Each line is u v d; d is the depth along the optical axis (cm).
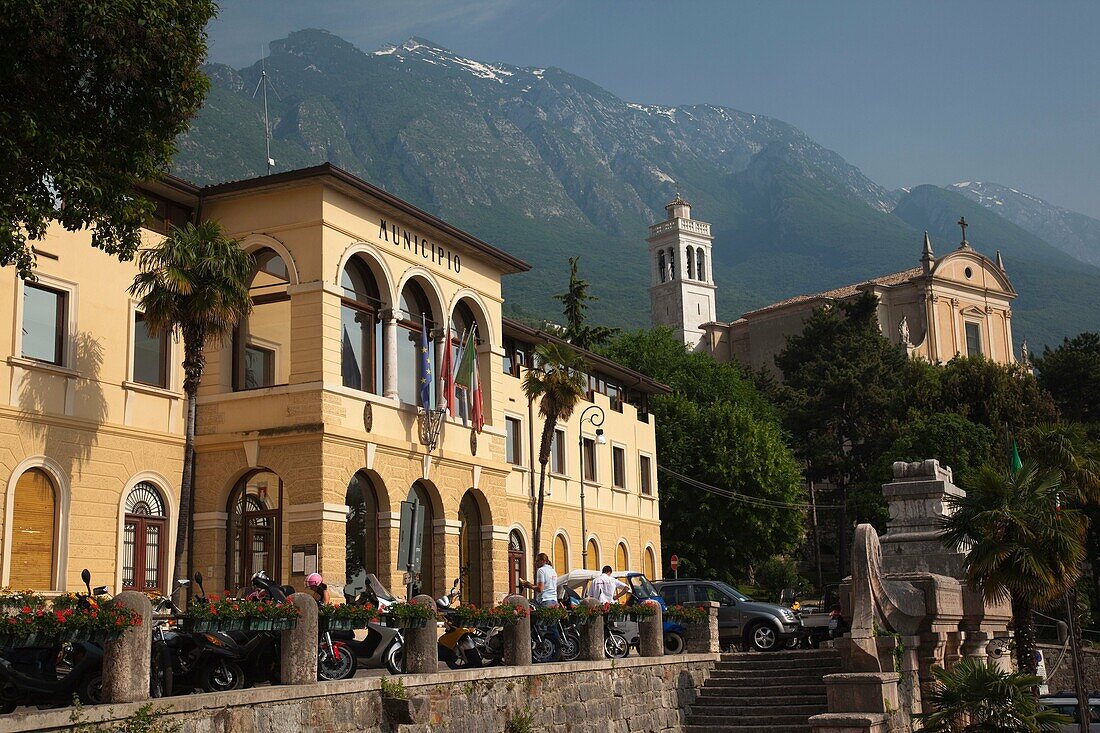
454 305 3388
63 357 2538
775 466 6494
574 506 4600
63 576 2477
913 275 9500
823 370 8262
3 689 1361
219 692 1426
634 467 5253
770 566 7175
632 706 2453
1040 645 4741
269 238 2931
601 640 2453
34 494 2453
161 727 1317
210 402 2923
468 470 3334
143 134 1780
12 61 1579
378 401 3008
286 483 2819
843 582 2736
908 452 7212
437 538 3198
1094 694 2347
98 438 2602
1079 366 7869
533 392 4000
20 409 2417
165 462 2794
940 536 2486
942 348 9344
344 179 2905
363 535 2944
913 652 2316
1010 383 7662
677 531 6512
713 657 2856
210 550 2855
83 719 1230
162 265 2655
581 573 3045
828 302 9138
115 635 1303
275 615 1564
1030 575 2348
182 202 2966
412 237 3228
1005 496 2403
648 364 8094
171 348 2845
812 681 2666
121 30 1650
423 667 1867
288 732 1520
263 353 2927
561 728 2184
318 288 2867
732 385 8044
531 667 2127
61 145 1652
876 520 7312
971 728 1967
